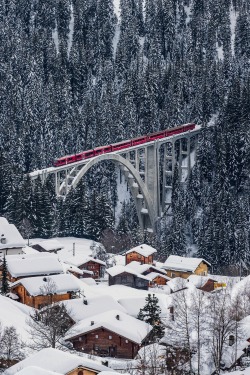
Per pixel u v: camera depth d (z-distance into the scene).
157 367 70.31
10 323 85.81
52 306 91.88
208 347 71.19
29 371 50.00
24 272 118.19
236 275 183.12
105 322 88.88
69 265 139.38
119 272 137.38
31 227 180.88
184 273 152.50
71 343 88.75
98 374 53.78
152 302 101.62
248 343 75.88
